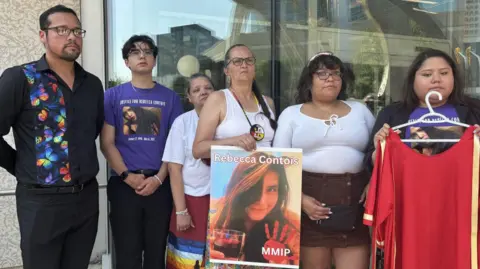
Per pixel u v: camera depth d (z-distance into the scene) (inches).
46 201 85.0
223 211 83.9
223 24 143.6
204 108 90.6
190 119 103.4
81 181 88.4
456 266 77.2
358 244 88.7
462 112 83.8
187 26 144.3
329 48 143.3
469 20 134.0
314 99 90.8
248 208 83.6
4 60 133.6
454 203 77.0
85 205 90.4
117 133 105.8
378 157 78.6
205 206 98.2
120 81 143.9
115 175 107.0
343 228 85.6
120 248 104.3
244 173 83.5
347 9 142.3
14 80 82.5
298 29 142.7
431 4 138.6
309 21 142.8
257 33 143.3
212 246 84.4
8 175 135.4
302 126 88.4
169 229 105.4
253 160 83.3
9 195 135.1
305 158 88.4
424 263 77.8
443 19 137.9
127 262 104.2
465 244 75.7
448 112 84.5
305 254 91.0
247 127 89.4
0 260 135.9
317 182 86.8
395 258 78.7
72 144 87.1
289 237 82.8
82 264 93.1
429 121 77.2
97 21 140.0
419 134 83.5
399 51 141.4
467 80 129.8
